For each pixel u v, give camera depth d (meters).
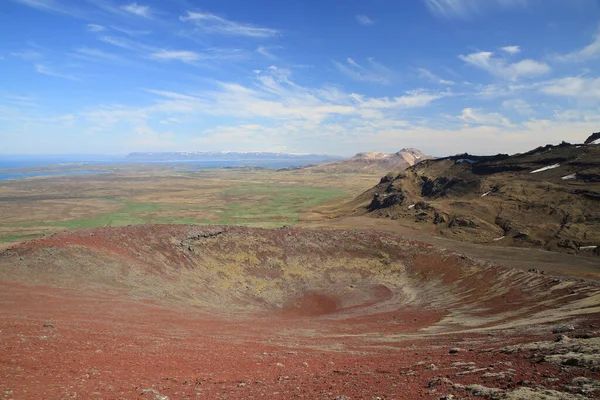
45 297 34.19
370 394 14.59
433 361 20.11
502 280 50.00
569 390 12.78
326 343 28.81
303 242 66.88
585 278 56.16
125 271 46.41
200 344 25.38
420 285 55.69
